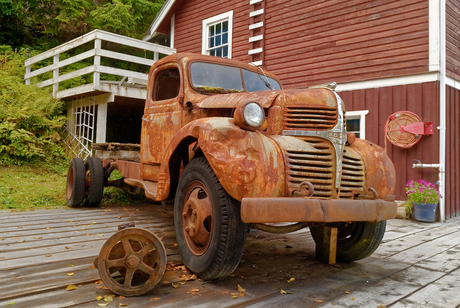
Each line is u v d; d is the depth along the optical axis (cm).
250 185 254
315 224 315
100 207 616
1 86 984
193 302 243
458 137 740
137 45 888
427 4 679
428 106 666
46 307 226
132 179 488
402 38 709
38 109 922
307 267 338
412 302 257
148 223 494
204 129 277
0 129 850
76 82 1163
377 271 333
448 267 349
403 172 692
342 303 252
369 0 759
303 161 276
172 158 328
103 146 643
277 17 925
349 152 316
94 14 1414
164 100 410
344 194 292
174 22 1202
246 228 271
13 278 274
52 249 352
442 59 656
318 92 303
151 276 252
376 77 732
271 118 304
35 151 871
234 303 244
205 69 394
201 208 281
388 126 700
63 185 745
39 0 1438
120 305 234
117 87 849
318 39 840
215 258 265
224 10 1047
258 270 324
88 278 279
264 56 946
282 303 249
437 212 654
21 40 1548
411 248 430
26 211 550
